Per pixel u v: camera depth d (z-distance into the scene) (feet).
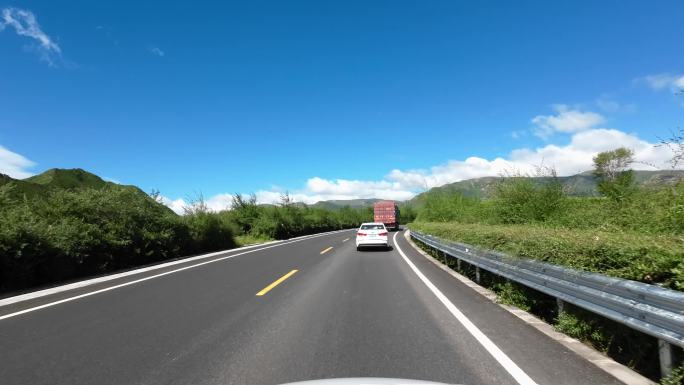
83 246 47.01
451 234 46.93
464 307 26.63
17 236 38.86
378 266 49.98
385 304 27.89
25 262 38.96
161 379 15.29
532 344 18.71
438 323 22.71
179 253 71.20
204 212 89.25
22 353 18.35
